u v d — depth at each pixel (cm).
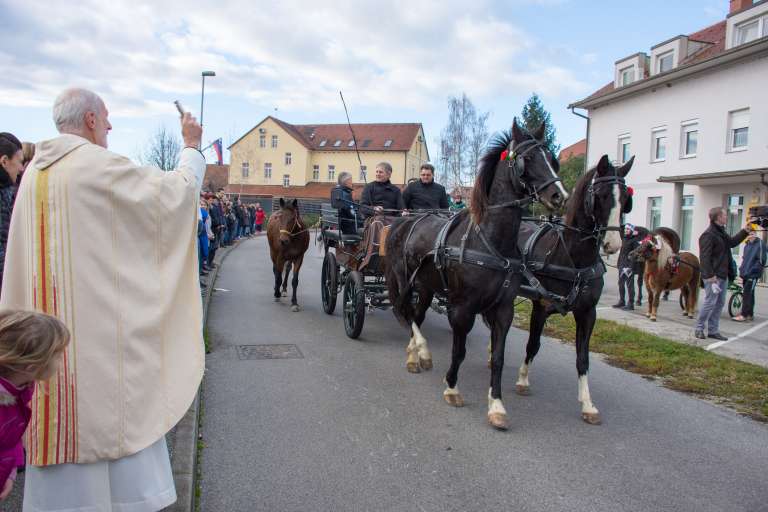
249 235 3033
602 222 470
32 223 208
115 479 216
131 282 217
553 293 508
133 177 221
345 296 772
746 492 362
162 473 229
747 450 430
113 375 211
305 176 6100
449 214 627
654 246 973
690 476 383
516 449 419
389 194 840
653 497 352
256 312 914
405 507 331
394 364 635
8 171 364
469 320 480
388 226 702
